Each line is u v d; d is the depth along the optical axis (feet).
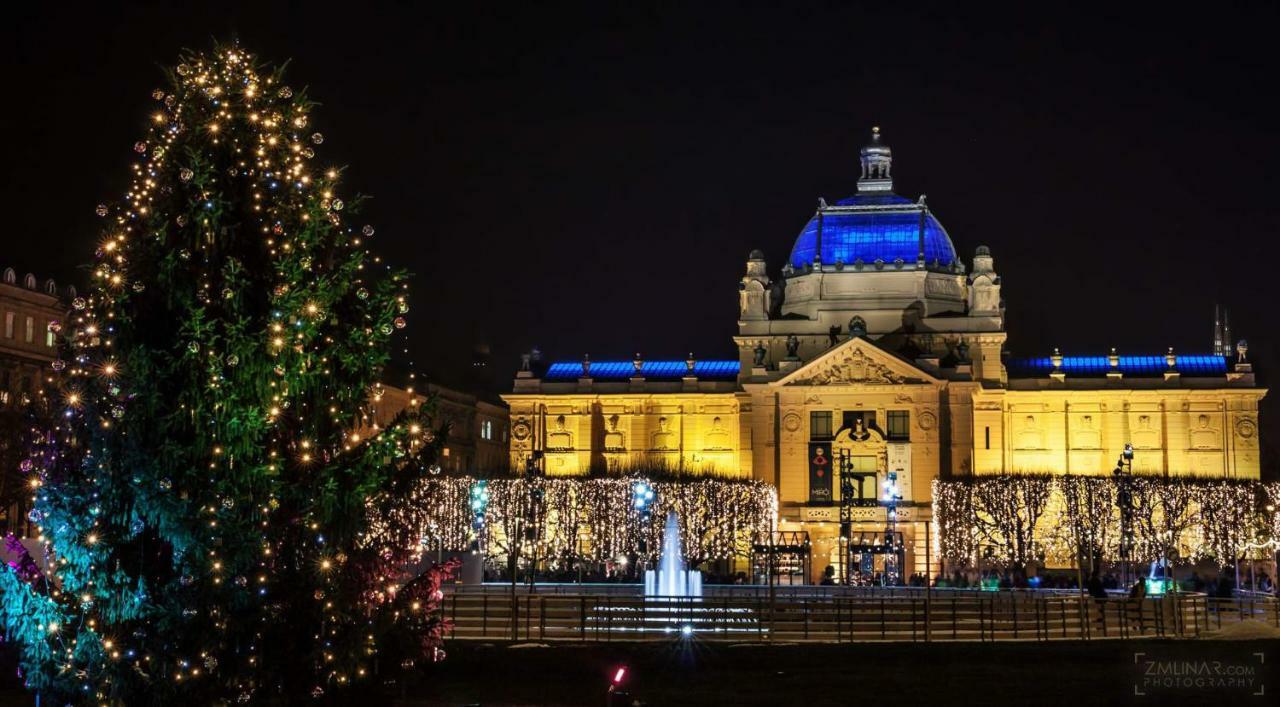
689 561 473.26
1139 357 580.30
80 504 124.16
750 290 567.18
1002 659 225.56
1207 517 468.34
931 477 516.73
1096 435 558.15
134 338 126.52
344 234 135.95
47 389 129.29
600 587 367.25
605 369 609.42
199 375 125.08
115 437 123.34
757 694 188.03
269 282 131.34
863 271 558.56
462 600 265.75
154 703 123.95
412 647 134.92
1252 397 550.36
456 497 463.42
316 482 129.18
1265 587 472.03
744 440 556.51
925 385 522.06
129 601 124.67
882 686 196.03
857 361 528.22
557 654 222.69
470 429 636.48
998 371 548.72
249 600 123.95
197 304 127.65
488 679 199.00
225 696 126.31
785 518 520.01
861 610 267.39
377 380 137.80
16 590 125.29
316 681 129.29
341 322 134.92
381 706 135.85
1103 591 296.71
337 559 130.11
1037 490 464.24
